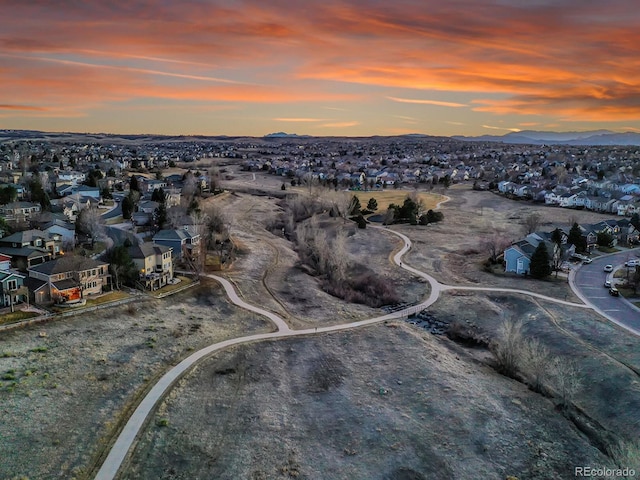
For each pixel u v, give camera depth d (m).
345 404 50.41
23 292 62.50
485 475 40.91
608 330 64.81
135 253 77.00
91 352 55.38
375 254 107.94
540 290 81.31
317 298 82.31
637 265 85.94
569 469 42.00
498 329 69.25
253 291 81.94
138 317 66.12
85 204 120.38
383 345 63.97
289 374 56.47
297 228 127.88
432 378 55.28
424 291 84.06
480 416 48.34
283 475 39.78
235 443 43.41
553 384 54.69
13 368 50.03
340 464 41.47
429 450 43.47
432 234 125.38
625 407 49.41
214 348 60.28
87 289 69.44
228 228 113.75
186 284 80.06
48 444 40.50
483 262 99.69
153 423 44.56
